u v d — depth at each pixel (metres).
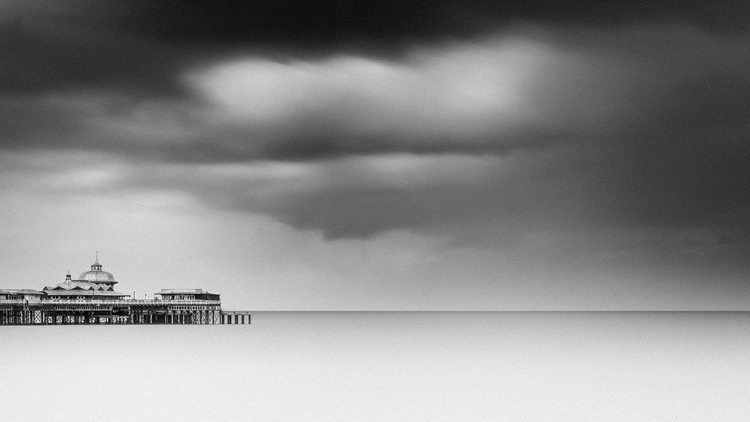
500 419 75.62
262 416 77.12
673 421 74.44
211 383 96.56
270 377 101.75
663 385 93.94
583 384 95.12
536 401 83.88
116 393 89.44
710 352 133.25
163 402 83.88
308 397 86.50
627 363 116.00
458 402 83.44
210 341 159.12
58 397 86.88
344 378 100.56
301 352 134.25
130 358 123.81
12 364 115.56
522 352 134.88
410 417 76.56
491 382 96.88
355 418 76.31
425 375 103.38
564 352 134.75
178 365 114.44
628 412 78.19
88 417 76.75
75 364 115.31
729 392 88.94
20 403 83.56
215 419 75.88
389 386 94.12
